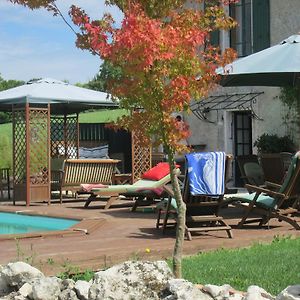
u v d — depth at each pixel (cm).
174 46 560
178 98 583
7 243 945
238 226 1098
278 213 1062
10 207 1617
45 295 501
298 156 1020
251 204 1080
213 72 605
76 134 2177
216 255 838
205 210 1027
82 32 606
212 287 494
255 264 746
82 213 1412
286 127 1727
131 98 604
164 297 478
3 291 547
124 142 2297
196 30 582
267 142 1730
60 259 777
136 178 1906
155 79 582
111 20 580
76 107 2077
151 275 497
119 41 547
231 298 483
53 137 2191
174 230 1087
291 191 1055
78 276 734
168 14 607
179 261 627
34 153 1662
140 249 856
